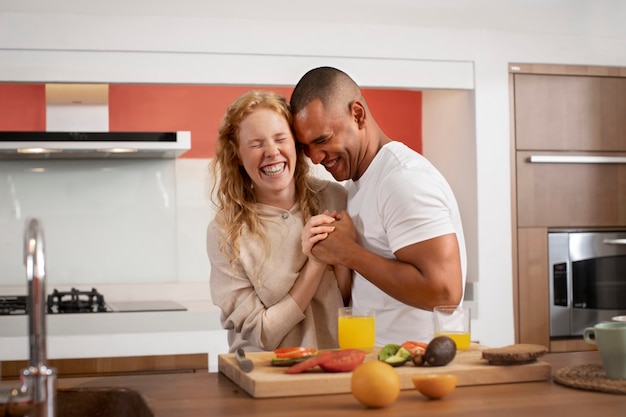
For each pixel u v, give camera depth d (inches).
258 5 147.6
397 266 80.2
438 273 78.6
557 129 160.6
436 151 175.2
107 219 176.1
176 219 178.1
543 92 159.9
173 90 176.7
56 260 174.4
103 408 69.9
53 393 58.7
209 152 178.5
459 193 163.3
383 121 184.4
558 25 160.1
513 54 158.1
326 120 84.7
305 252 84.5
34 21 140.9
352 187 92.6
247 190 91.7
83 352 140.0
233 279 89.9
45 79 141.6
